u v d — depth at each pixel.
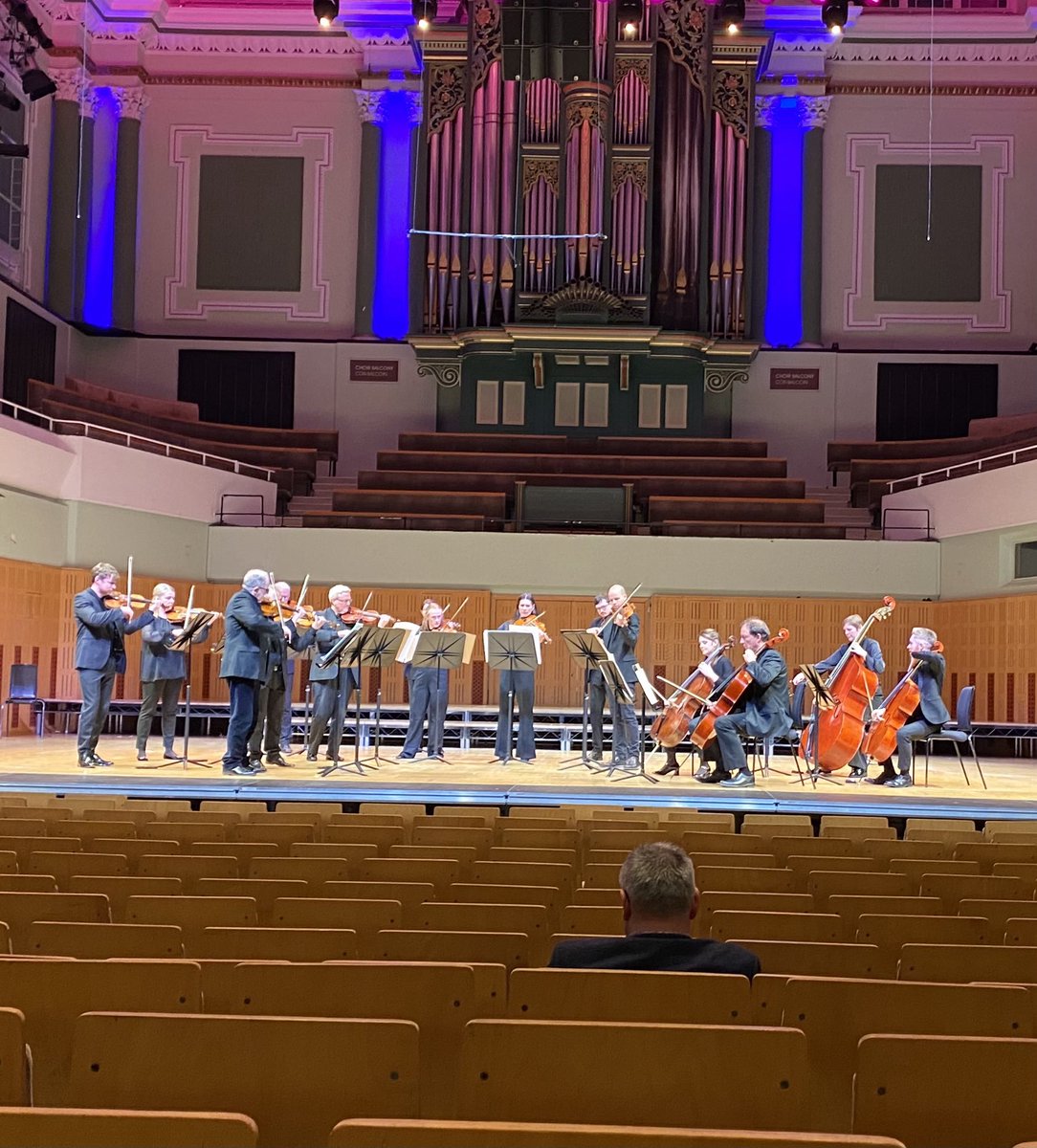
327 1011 2.72
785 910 4.37
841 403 22.33
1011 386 22.02
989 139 22.47
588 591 19.00
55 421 17.55
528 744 11.83
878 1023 2.68
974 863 5.32
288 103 22.89
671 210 21.69
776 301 22.61
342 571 18.98
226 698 19.02
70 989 2.70
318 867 4.92
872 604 18.84
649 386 21.95
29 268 21.23
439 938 3.37
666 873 3.07
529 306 21.47
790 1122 2.08
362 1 22.28
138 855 5.34
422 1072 2.73
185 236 22.75
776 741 13.23
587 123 21.30
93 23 22.05
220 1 22.48
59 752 12.66
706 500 19.48
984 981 3.25
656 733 10.49
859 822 7.61
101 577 10.44
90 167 22.25
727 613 18.97
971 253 22.44
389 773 10.23
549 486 19.62
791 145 22.61
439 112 21.92
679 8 21.73
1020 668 16.95
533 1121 2.09
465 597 19.06
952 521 18.45
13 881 4.36
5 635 16.11
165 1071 2.12
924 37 22.27
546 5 21.41
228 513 19.42
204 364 22.48
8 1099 2.09
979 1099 2.07
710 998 2.69
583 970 2.72
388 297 22.81
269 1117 2.13
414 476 20.02
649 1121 2.08
